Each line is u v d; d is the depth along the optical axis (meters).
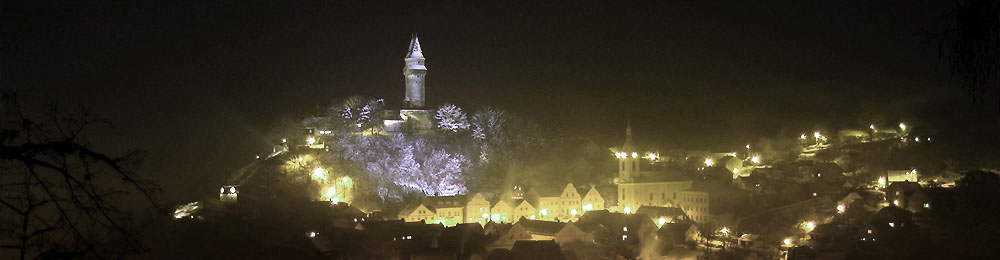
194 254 101.81
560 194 178.75
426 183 185.12
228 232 117.88
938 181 172.25
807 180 184.12
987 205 143.12
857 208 151.75
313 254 110.75
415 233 135.12
